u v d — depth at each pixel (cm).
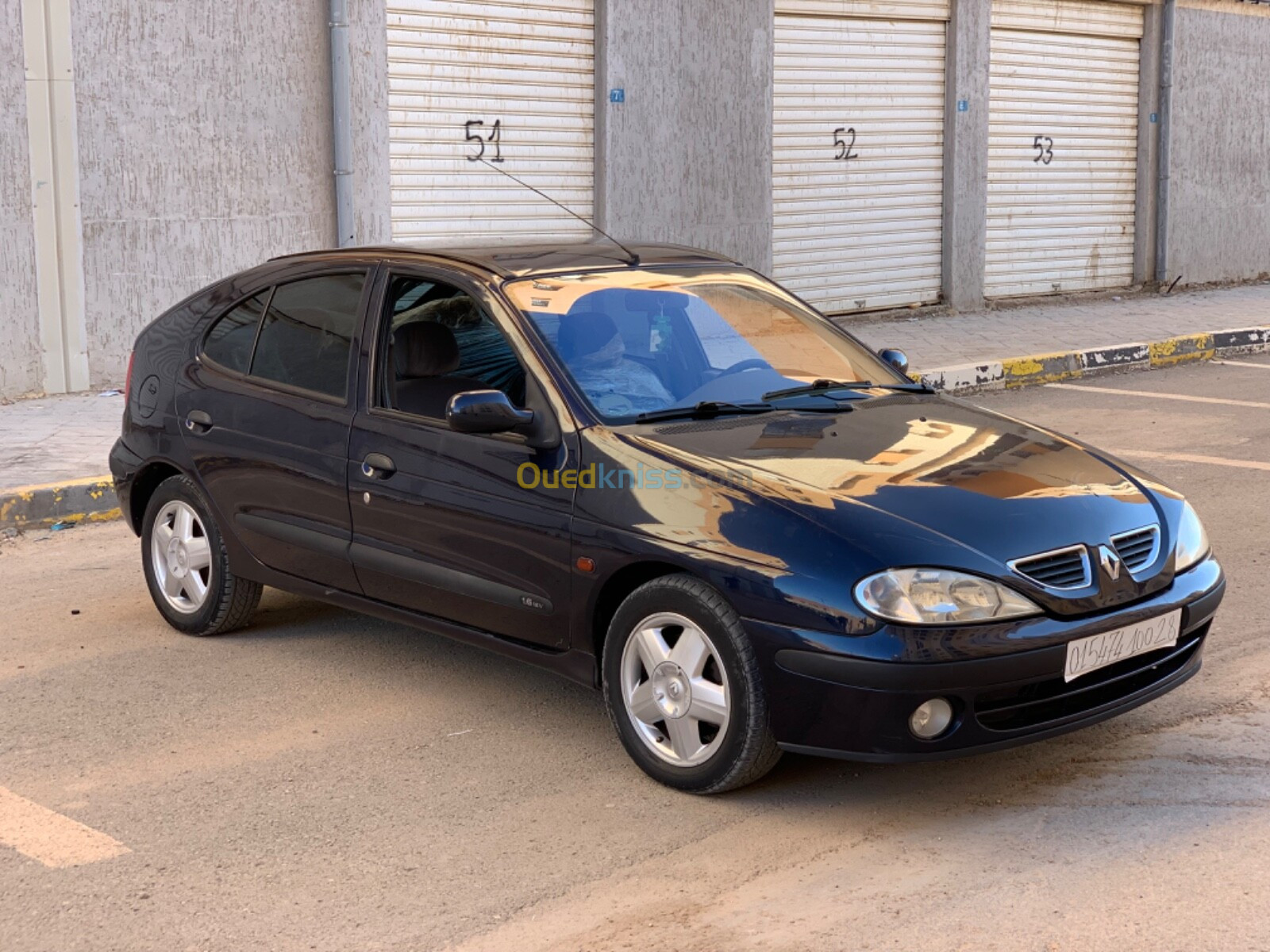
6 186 1023
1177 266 1966
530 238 581
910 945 346
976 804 426
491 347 491
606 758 467
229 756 471
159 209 1094
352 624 614
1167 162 1909
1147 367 1388
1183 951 339
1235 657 547
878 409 503
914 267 1664
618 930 357
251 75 1128
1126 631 411
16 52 1013
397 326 518
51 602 651
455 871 389
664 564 429
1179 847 393
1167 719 489
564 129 1336
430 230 1263
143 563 618
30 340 1052
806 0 1491
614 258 543
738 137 1449
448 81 1250
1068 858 389
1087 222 1869
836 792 436
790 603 395
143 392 612
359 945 351
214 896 377
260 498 552
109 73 1056
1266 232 2078
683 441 449
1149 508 445
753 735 409
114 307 1084
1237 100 1995
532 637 470
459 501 478
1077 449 484
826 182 1558
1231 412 1105
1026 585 397
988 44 1662
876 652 384
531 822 419
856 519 403
